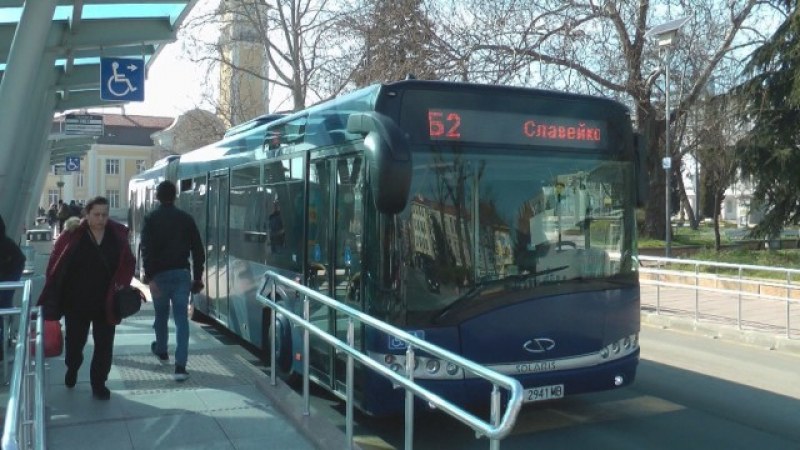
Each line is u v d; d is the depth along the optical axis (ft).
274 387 21.74
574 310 19.36
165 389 21.90
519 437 19.99
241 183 30.35
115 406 20.07
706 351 33.06
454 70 64.54
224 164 33.19
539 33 64.59
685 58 70.03
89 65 51.49
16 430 8.63
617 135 20.89
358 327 19.01
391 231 17.99
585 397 24.27
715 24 69.10
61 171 159.94
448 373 17.99
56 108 59.82
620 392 24.97
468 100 19.07
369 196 18.45
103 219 20.12
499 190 19.07
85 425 18.52
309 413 19.16
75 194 281.33
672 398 24.22
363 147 18.74
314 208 22.11
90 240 20.04
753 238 76.79
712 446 19.31
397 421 21.44
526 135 19.61
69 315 20.53
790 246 100.32
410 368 15.19
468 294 18.34
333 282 20.51
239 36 88.84
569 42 64.23
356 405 19.22
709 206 177.06
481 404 18.43
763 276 56.80
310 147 22.43
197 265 23.86
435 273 18.19
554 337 19.04
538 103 19.86
